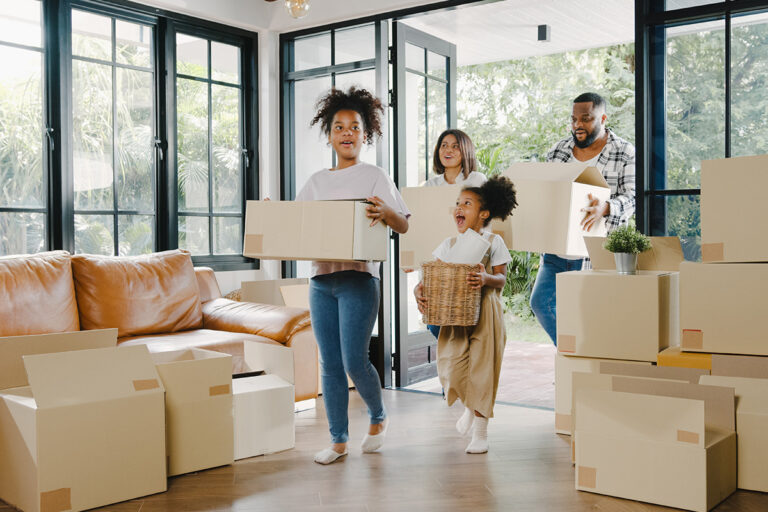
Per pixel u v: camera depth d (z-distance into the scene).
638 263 3.27
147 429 2.47
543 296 4.09
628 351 2.98
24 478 2.29
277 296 4.54
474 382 2.98
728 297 2.68
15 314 3.29
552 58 9.79
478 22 5.41
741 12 3.19
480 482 2.61
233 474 2.71
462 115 10.35
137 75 4.36
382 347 4.45
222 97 4.82
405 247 3.72
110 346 2.79
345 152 2.81
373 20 4.48
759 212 2.62
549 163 3.60
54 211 3.93
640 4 3.39
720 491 2.41
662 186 3.42
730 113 3.23
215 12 4.58
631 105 9.35
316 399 3.92
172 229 4.47
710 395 2.56
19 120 3.80
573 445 2.86
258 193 5.02
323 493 2.50
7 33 3.75
